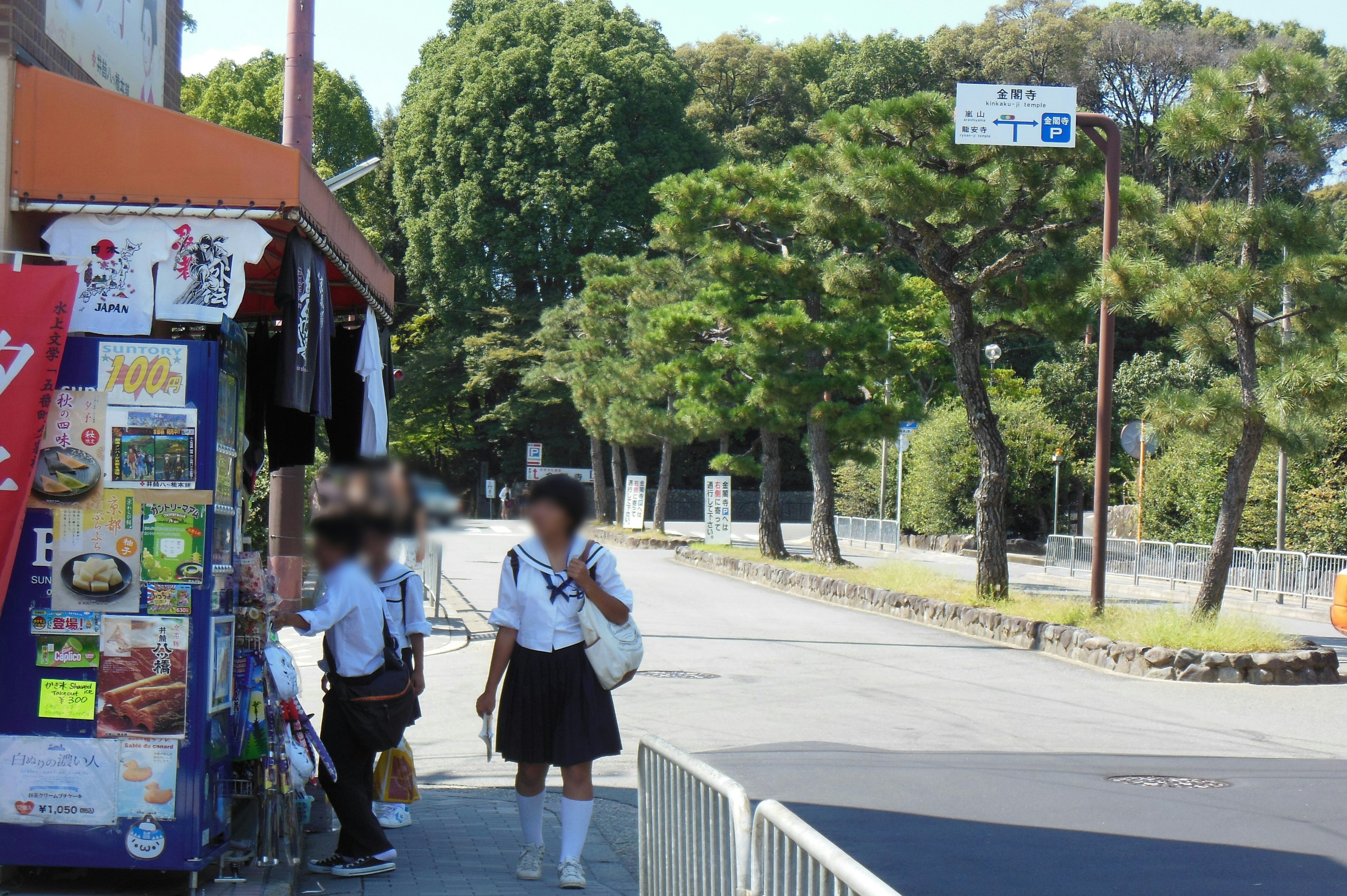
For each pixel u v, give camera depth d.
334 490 10.17
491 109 91.81
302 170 9.49
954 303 34.53
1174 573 46.34
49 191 9.35
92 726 9.02
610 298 77.38
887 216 33.38
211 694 9.20
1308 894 10.19
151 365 9.15
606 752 10.01
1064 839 12.03
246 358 10.24
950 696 21.95
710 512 63.97
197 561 9.09
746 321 47.78
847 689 22.64
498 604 10.23
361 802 10.22
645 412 74.38
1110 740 18.12
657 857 8.52
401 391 100.06
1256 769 15.98
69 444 9.09
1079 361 78.75
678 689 22.28
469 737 18.06
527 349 97.56
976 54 117.75
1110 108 110.81
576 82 92.12
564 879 9.91
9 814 8.99
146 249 9.41
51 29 10.75
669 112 94.44
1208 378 73.94
